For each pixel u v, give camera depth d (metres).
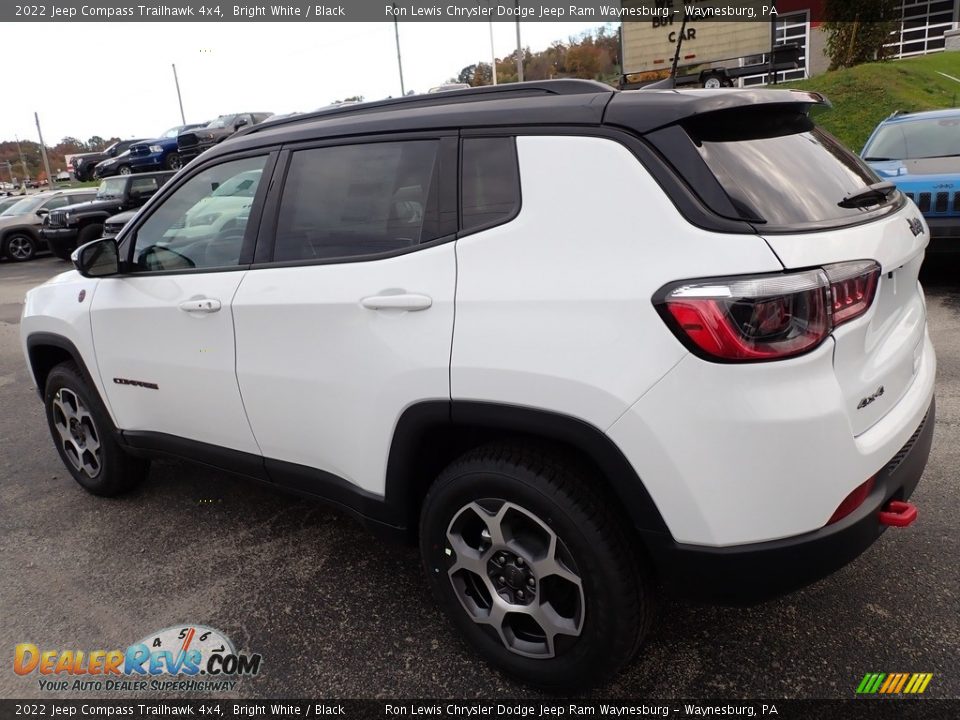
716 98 2.00
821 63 23.88
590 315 1.92
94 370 3.48
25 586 3.10
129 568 3.20
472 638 2.39
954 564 2.77
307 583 3.00
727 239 1.80
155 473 4.19
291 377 2.62
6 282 14.88
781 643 2.45
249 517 3.61
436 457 2.42
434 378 2.19
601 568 2.01
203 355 2.92
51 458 4.57
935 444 3.75
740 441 1.78
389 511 2.48
